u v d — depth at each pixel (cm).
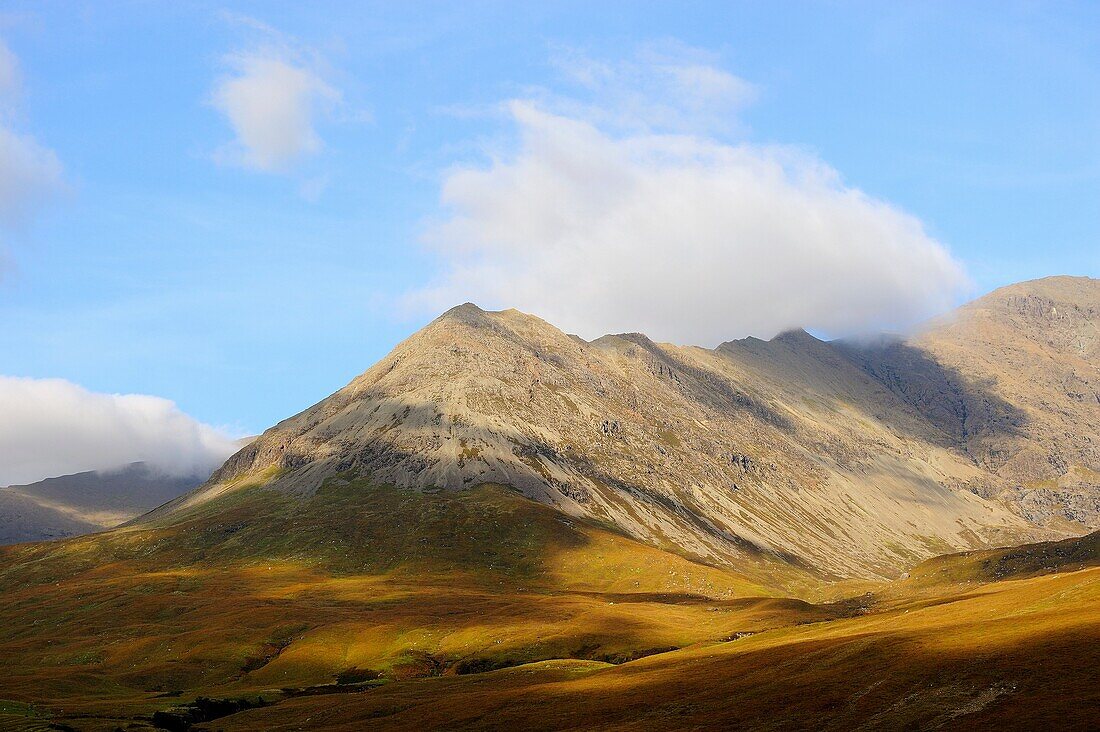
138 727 13588
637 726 10300
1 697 16362
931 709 8575
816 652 11738
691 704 10781
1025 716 7762
